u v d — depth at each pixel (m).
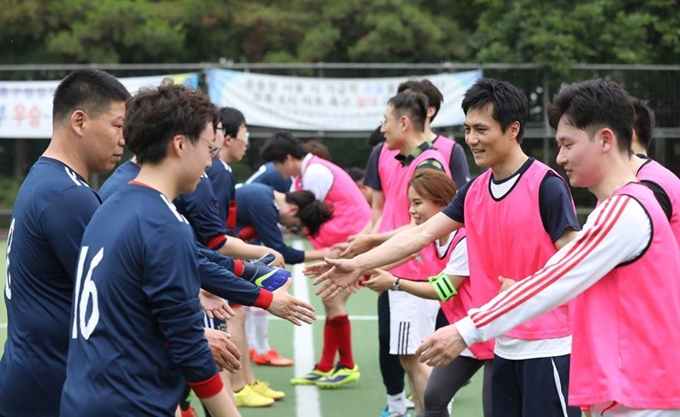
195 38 20.94
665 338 3.17
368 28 20.22
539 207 3.93
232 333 6.42
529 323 3.97
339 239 7.28
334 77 17.33
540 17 17.02
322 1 20.22
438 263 5.24
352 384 7.17
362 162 16.19
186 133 3.02
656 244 3.16
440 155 5.86
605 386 3.18
